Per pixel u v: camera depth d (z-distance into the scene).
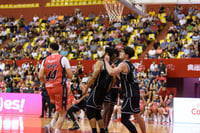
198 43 15.83
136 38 17.98
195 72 14.95
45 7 25.22
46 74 6.01
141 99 12.48
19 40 21.42
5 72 17.34
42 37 20.88
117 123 10.82
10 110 13.85
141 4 15.51
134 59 15.71
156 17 19.86
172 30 18.28
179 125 10.59
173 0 14.65
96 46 18.33
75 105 8.23
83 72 16.42
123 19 20.50
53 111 13.91
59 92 5.87
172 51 16.20
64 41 19.72
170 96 12.46
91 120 5.71
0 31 23.03
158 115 12.05
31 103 13.66
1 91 15.46
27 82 16.17
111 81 5.95
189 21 18.81
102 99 5.82
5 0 26.27
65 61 5.97
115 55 6.41
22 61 17.92
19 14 25.78
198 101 11.48
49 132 5.89
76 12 23.34
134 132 5.71
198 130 8.95
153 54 16.58
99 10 23.78
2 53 20.50
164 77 14.48
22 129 7.92
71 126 9.29
